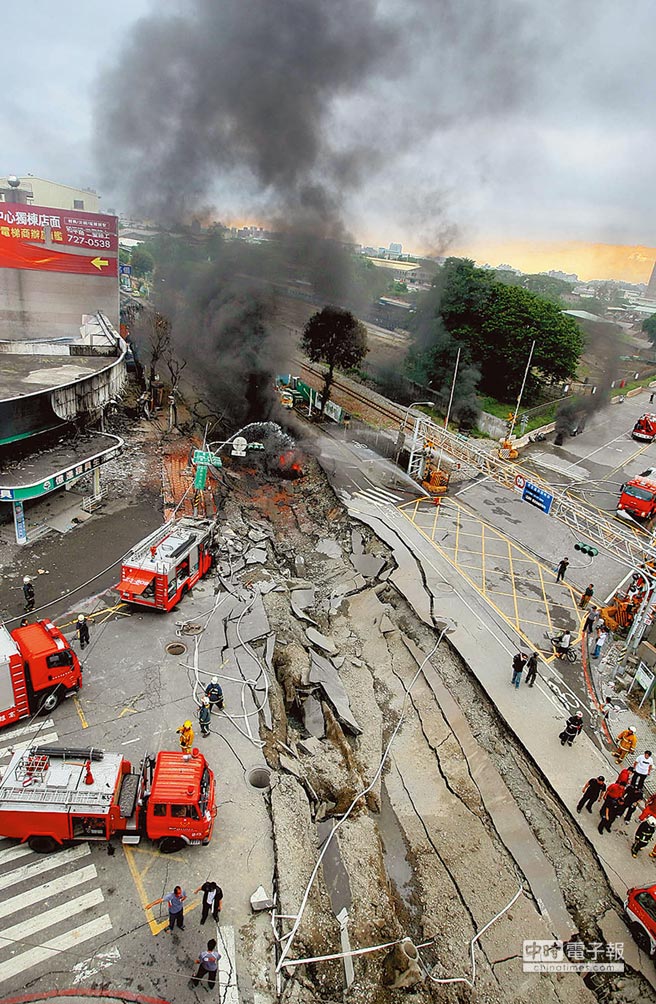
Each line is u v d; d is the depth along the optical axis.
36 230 48.44
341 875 19.25
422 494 44.91
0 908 16.39
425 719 26.17
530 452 56.06
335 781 22.94
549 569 36.06
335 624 32.00
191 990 14.98
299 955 16.28
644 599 27.81
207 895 16.02
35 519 35.53
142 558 29.05
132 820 17.62
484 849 20.78
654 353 99.81
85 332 49.91
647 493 42.91
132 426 51.50
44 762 17.83
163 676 25.31
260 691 25.05
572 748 23.58
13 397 34.31
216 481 44.72
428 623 30.16
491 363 64.19
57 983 14.90
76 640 26.73
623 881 18.88
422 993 16.61
